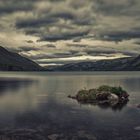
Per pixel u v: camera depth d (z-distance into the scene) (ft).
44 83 402.11
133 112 122.52
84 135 79.82
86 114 116.47
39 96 199.82
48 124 94.89
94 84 368.07
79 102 162.91
